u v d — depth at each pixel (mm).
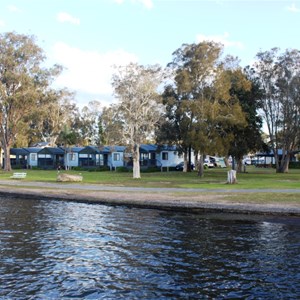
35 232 15586
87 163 78188
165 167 70750
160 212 20797
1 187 32344
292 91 61375
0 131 67812
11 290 9258
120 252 12578
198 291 9242
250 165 106875
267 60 64250
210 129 47781
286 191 27094
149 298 8828
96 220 18391
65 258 11867
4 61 63969
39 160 81750
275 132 64875
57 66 72938
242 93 55188
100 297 8883
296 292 9141
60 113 88562
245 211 19641
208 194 25578
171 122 56312
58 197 26016
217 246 13352
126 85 46781
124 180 41281
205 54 48406
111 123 47125
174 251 12695
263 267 10977
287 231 15836
